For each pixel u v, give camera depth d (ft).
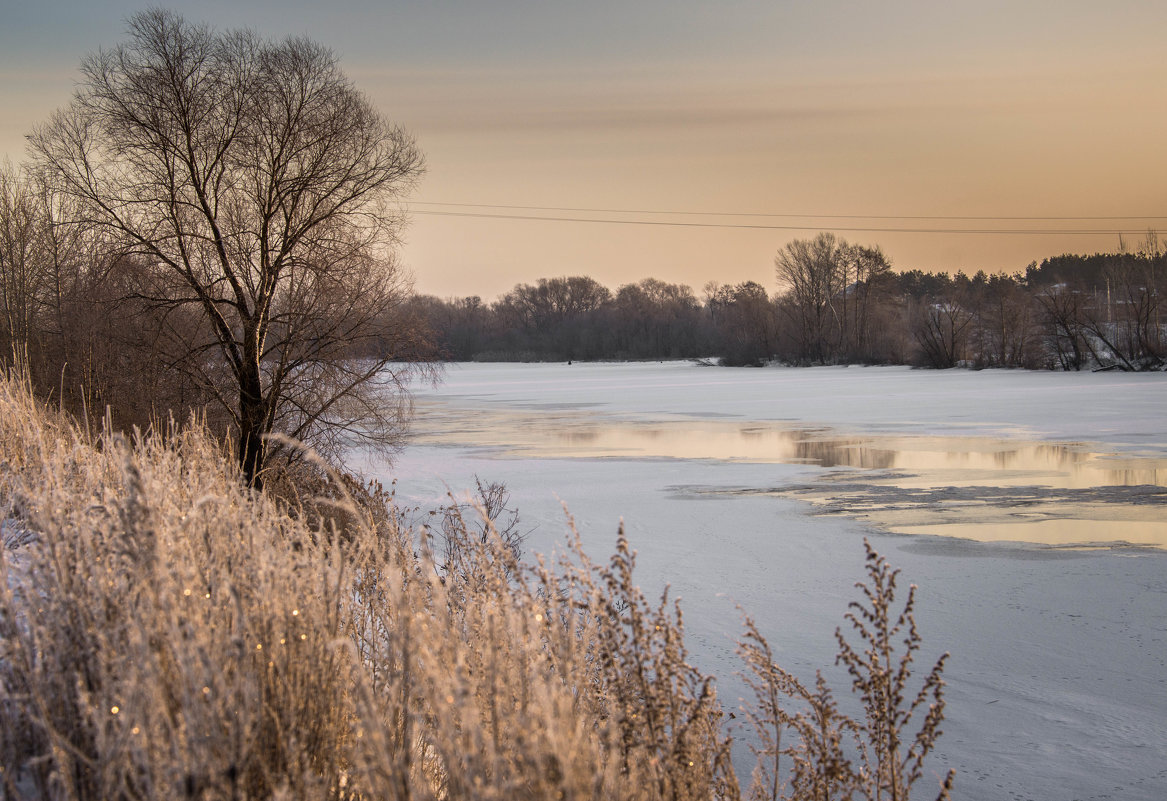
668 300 621.72
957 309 327.06
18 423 19.26
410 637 8.59
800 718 12.89
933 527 56.75
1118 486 70.90
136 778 6.68
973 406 151.43
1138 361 262.06
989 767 23.62
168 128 75.15
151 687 6.89
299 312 78.38
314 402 79.77
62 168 74.79
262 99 77.66
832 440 108.47
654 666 9.56
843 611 38.34
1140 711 27.53
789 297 410.31
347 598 10.61
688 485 75.00
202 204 76.07
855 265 397.60
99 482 12.52
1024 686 29.66
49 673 7.80
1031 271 569.23
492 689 7.93
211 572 9.44
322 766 8.57
